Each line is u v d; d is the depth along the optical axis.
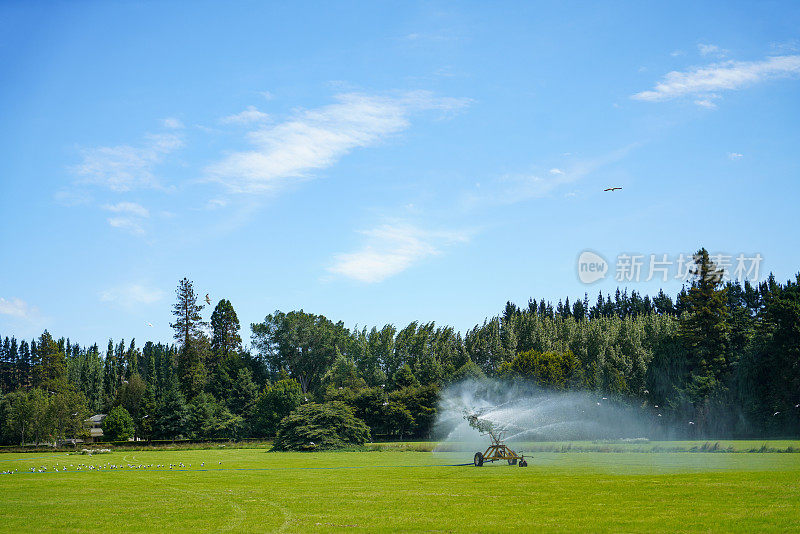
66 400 130.75
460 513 26.11
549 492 31.98
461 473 44.47
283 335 176.62
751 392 106.19
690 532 21.20
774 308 106.00
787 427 101.00
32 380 174.50
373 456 72.56
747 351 109.69
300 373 177.50
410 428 129.38
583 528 22.33
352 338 174.88
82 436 139.75
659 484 33.94
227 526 24.27
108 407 184.25
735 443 81.75
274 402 139.50
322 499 31.39
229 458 72.56
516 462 50.38
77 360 196.50
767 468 43.12
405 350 160.62
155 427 130.38
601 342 142.62
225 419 135.88
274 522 24.92
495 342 151.25
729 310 117.19
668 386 115.06
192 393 152.75
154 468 55.59
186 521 25.53
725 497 28.30
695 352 114.31
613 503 27.69
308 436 90.06
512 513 25.80
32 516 27.23
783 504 25.97
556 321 168.12
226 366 161.00
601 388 118.25
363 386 149.75
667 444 80.62
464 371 134.62
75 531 23.66
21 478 46.38
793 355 100.50
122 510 28.77
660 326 139.88
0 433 133.62
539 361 131.50
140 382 178.00
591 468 45.69
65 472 51.81
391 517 25.47
